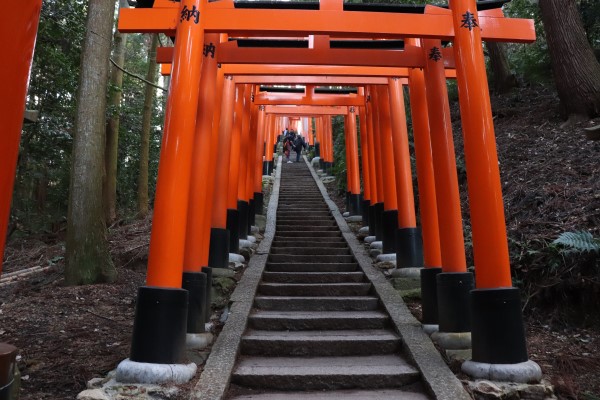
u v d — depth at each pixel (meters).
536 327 4.52
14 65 1.33
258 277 6.00
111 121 10.74
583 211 5.32
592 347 4.00
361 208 10.55
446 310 4.18
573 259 4.57
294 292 5.76
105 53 6.44
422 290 4.71
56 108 10.23
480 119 3.74
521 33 4.41
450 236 4.33
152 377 3.17
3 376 1.46
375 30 4.04
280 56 4.95
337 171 13.56
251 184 9.65
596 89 7.76
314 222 9.95
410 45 5.20
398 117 6.40
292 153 22.34
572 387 3.37
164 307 3.36
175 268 3.46
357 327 4.79
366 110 8.98
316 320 4.77
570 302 4.50
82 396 2.97
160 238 3.46
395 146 6.34
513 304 3.45
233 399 3.41
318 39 4.95
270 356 4.24
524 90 10.52
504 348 3.38
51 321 4.95
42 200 13.85
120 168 14.83
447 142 4.51
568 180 6.17
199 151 4.50
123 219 11.06
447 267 4.30
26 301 5.65
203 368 3.64
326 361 4.06
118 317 5.19
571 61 7.91
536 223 5.48
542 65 10.98
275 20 4.02
